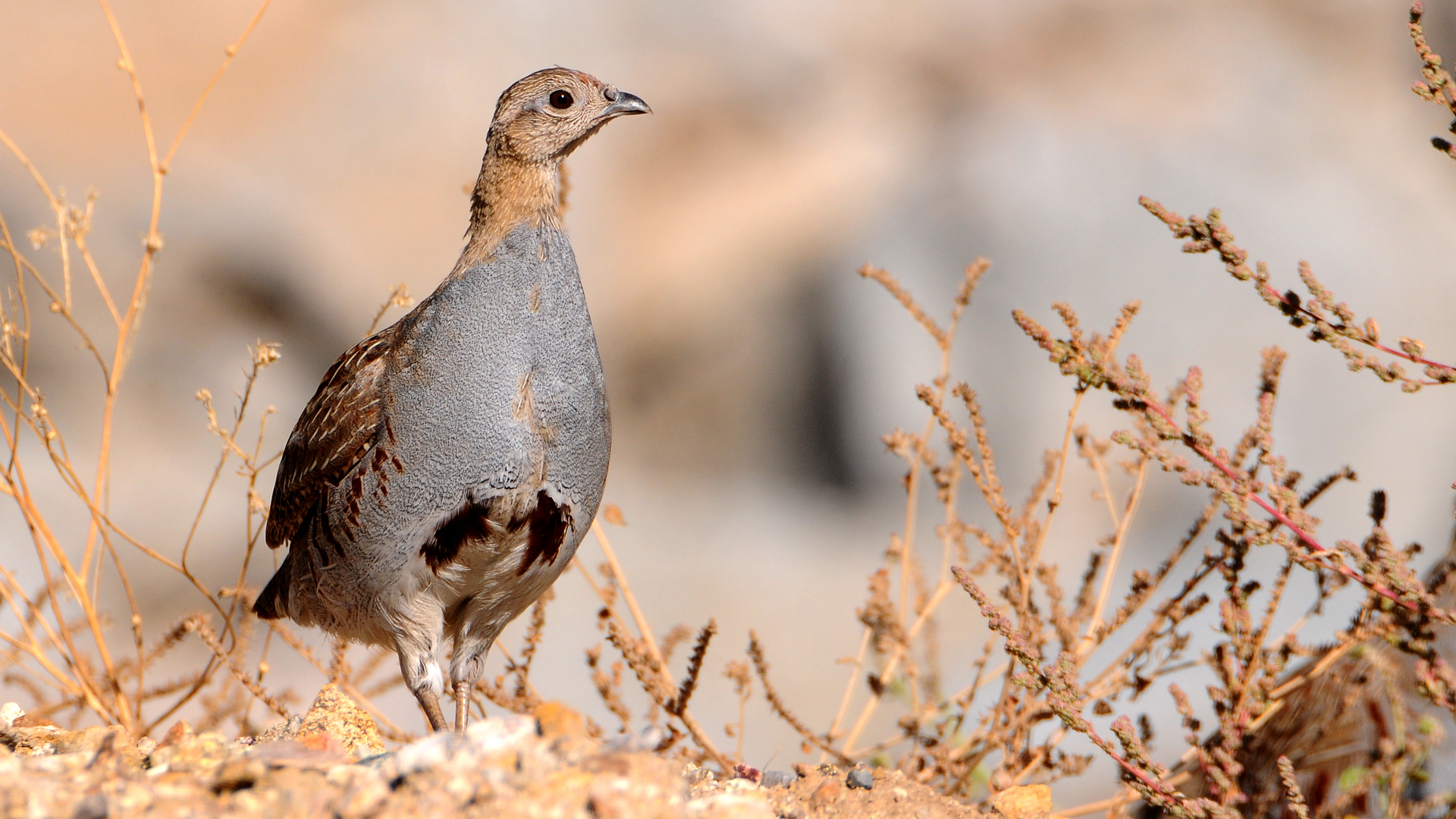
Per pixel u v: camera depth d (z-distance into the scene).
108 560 13.16
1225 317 14.48
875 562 14.96
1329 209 14.55
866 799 4.95
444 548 5.52
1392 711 5.37
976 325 14.85
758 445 15.88
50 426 6.44
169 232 14.98
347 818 3.66
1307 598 11.25
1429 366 4.36
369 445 5.58
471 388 5.42
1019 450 14.59
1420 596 4.51
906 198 15.37
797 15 16.66
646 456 16.02
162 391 14.77
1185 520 14.13
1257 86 15.26
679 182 16.31
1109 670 5.96
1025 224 14.84
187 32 15.91
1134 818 6.15
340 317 15.63
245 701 6.68
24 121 14.99
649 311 15.98
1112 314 14.59
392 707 11.00
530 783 3.86
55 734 4.88
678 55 16.56
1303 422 14.41
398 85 16.12
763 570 14.77
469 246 5.75
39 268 14.46
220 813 3.67
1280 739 5.74
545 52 16.44
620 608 13.80
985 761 7.28
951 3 16.42
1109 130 15.12
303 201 15.55
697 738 6.11
